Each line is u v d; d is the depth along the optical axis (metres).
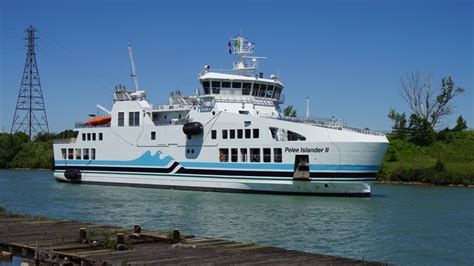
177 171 58.75
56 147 72.00
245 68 61.28
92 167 67.50
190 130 56.44
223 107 56.91
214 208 44.09
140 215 40.88
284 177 51.47
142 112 62.34
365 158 49.69
